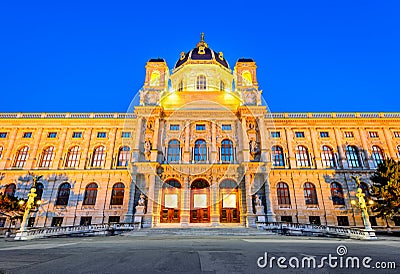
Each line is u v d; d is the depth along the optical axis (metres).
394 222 34.06
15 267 6.03
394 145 39.03
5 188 36.72
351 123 40.38
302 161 38.81
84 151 39.12
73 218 35.12
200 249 10.35
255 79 40.47
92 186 37.44
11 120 40.12
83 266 6.18
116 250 10.16
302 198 35.91
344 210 35.38
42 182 37.03
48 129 40.56
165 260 7.17
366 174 37.03
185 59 46.84
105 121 40.78
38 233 22.23
